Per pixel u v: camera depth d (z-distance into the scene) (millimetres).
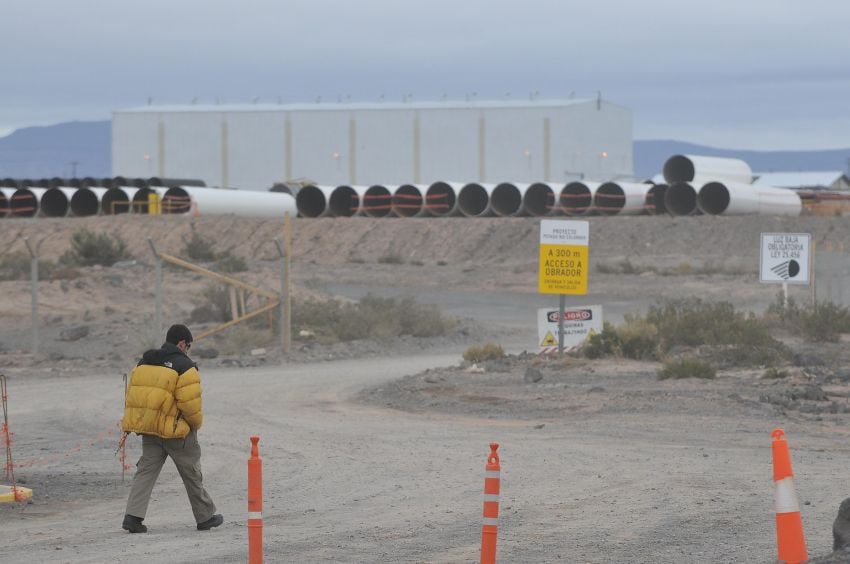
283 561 38875
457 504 50406
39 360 123750
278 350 129250
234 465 63969
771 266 122562
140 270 196250
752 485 53688
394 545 41562
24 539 44750
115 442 74375
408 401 91312
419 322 149000
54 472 63062
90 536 45125
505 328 158000
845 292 181875
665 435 71375
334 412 86312
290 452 68062
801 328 130250
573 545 40781
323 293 183625
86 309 160875
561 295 110375
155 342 117125
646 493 51969
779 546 32156
